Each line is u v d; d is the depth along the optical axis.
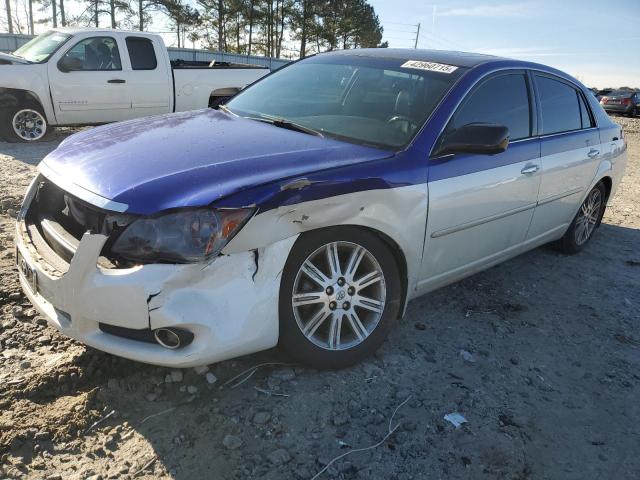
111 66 9.34
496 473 2.43
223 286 2.38
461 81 3.45
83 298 2.36
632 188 8.96
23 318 3.18
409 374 3.04
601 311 4.16
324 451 2.42
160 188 2.39
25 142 9.09
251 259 2.44
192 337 2.36
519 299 4.20
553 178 4.18
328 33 47.44
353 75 3.81
